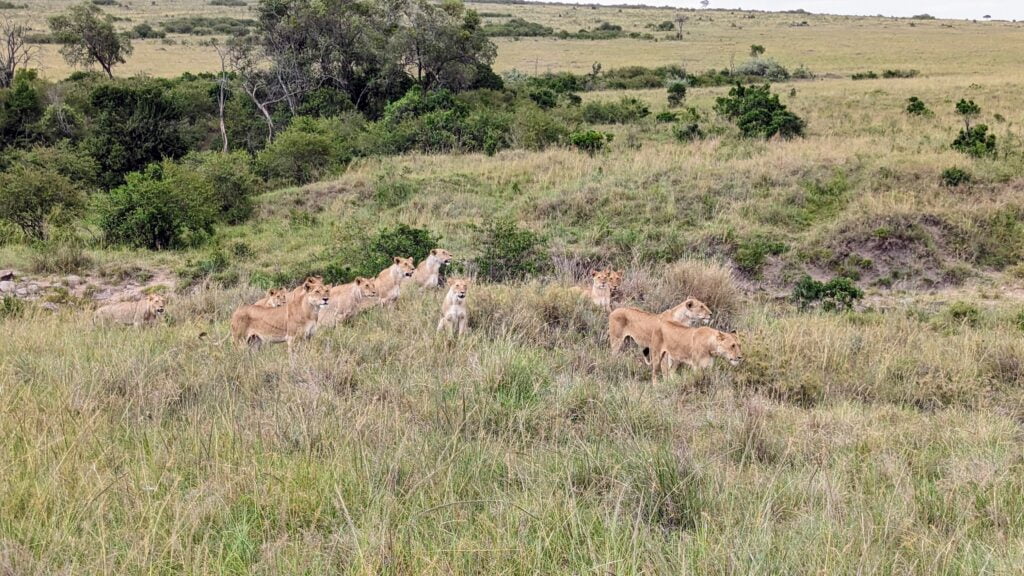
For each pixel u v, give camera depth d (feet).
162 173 84.74
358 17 156.25
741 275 58.90
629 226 66.13
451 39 159.02
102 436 23.47
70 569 15.98
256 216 81.97
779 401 32.60
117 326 44.78
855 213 65.05
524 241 58.70
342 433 24.14
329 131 111.65
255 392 29.25
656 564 17.40
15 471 20.54
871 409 31.58
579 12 565.53
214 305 49.90
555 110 125.39
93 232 76.43
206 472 21.50
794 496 21.79
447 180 82.23
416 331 39.34
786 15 549.54
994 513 20.84
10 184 75.92
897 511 20.48
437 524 19.10
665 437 26.35
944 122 105.60
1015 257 60.80
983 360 36.76
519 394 29.96
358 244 63.93
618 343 37.93
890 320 46.44
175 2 570.05
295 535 18.60
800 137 97.55
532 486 21.03
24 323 42.86
